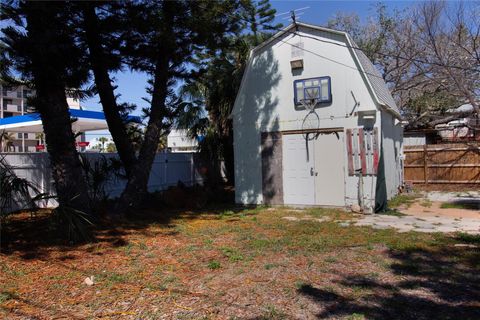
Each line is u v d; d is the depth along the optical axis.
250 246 6.96
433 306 4.19
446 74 20.30
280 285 4.91
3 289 4.83
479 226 8.51
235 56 16.30
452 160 16.88
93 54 9.48
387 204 11.49
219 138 17.09
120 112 11.45
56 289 4.85
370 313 4.02
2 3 7.52
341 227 8.55
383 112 11.12
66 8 8.23
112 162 11.22
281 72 11.77
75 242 7.22
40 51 7.43
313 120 11.29
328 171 11.11
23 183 7.48
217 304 4.31
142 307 4.26
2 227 7.61
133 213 10.07
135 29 9.32
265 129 12.06
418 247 6.62
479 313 3.98
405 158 17.83
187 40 10.18
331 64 10.95
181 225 9.03
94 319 3.96
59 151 8.23
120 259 6.21
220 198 13.80
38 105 8.16
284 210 11.16
